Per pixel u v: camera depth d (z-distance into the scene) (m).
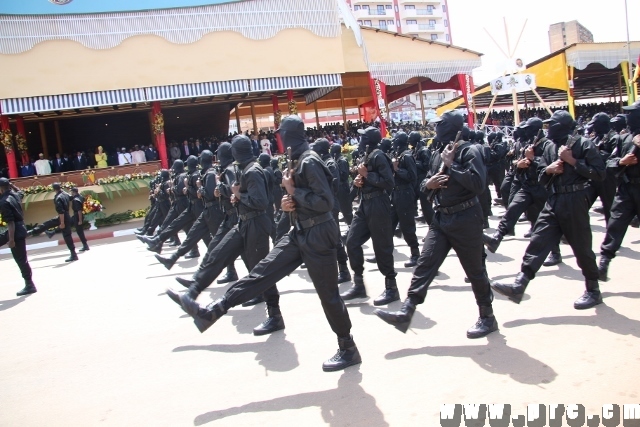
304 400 3.89
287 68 21.55
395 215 7.86
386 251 5.99
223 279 8.10
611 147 7.45
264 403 3.92
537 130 7.22
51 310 7.59
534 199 7.13
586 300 5.07
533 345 4.34
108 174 19.75
